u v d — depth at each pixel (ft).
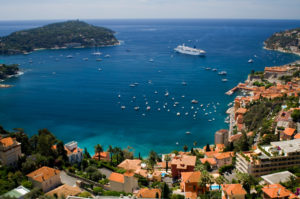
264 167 425.69
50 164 484.33
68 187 388.57
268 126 649.61
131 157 596.70
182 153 604.49
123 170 491.31
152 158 581.94
